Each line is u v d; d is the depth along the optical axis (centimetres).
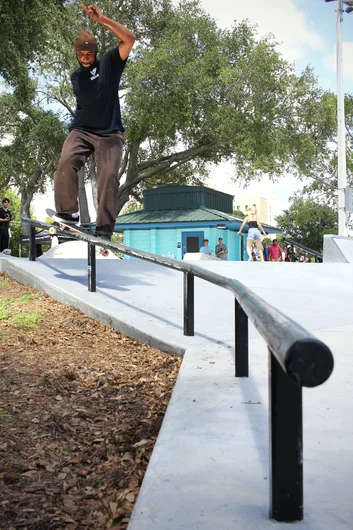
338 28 1703
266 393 256
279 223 4966
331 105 2667
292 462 129
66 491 189
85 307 482
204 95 2408
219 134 2542
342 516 138
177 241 2558
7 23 1371
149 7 2638
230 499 149
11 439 231
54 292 533
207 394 255
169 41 2452
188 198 2689
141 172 3303
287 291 638
